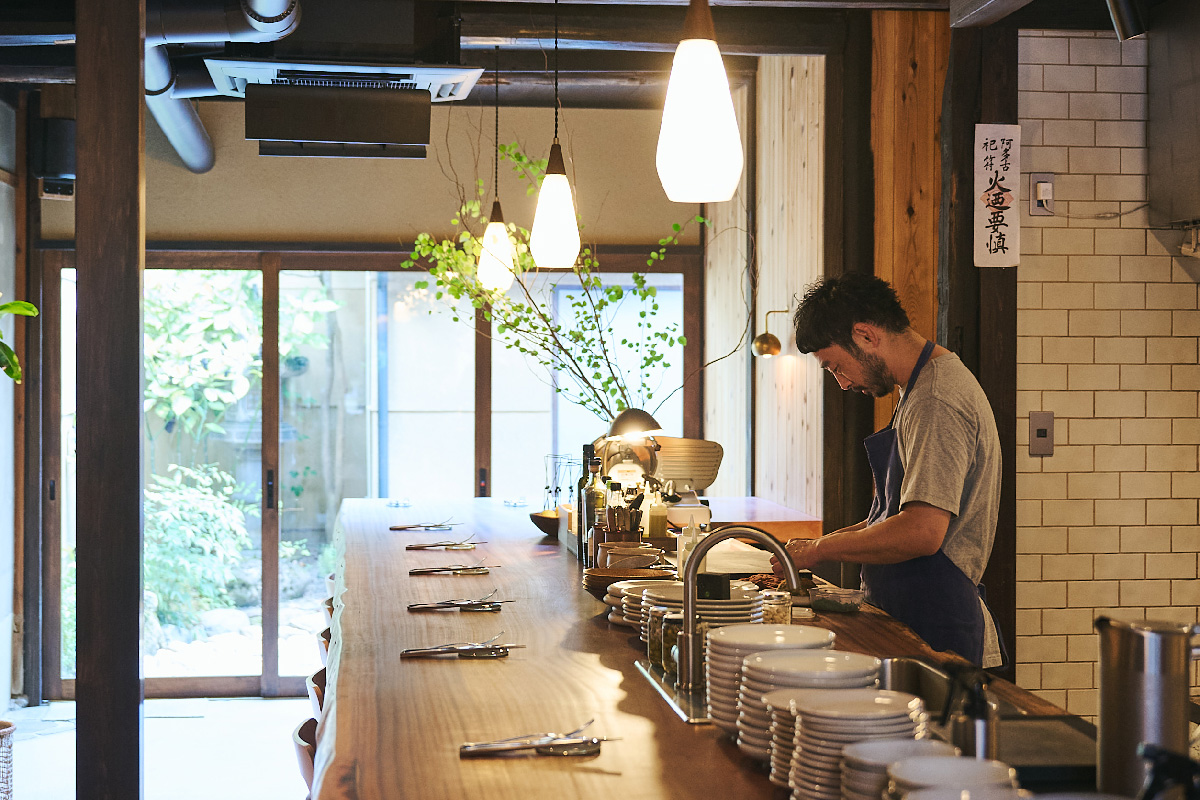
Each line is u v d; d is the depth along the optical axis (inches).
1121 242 174.9
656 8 185.2
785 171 225.8
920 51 190.7
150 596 272.5
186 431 274.2
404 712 76.9
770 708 62.4
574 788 61.4
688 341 289.7
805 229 211.0
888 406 194.5
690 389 289.7
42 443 266.2
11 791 187.8
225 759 222.5
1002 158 170.6
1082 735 64.5
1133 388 175.5
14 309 181.6
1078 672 175.9
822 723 56.1
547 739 69.0
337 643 100.1
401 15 175.3
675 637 84.9
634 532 140.9
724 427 274.4
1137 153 174.7
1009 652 172.6
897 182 190.7
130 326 132.8
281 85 178.9
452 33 176.6
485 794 60.5
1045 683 175.8
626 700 80.2
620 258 285.6
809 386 208.8
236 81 179.2
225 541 275.1
